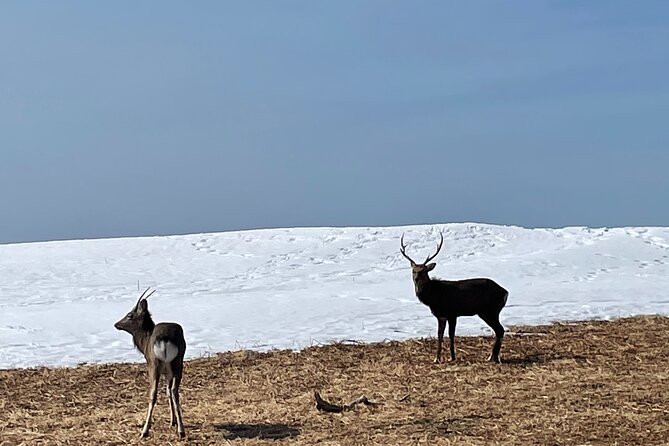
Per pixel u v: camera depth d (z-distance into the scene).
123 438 10.16
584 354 14.52
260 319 19.44
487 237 34.91
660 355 14.24
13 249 36.00
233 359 14.95
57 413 11.77
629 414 10.27
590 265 28.73
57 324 19.58
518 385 12.27
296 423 10.66
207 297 24.02
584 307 19.89
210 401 12.12
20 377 14.13
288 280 28.48
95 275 30.58
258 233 37.53
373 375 13.41
